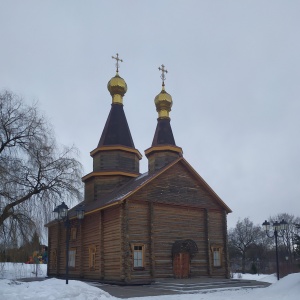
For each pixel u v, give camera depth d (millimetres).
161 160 33875
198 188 31328
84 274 31000
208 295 19516
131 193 26703
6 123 22391
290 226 80062
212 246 30781
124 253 25938
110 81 38750
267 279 36562
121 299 17172
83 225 32406
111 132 36594
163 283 24547
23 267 22875
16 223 20922
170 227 28734
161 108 37656
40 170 22578
